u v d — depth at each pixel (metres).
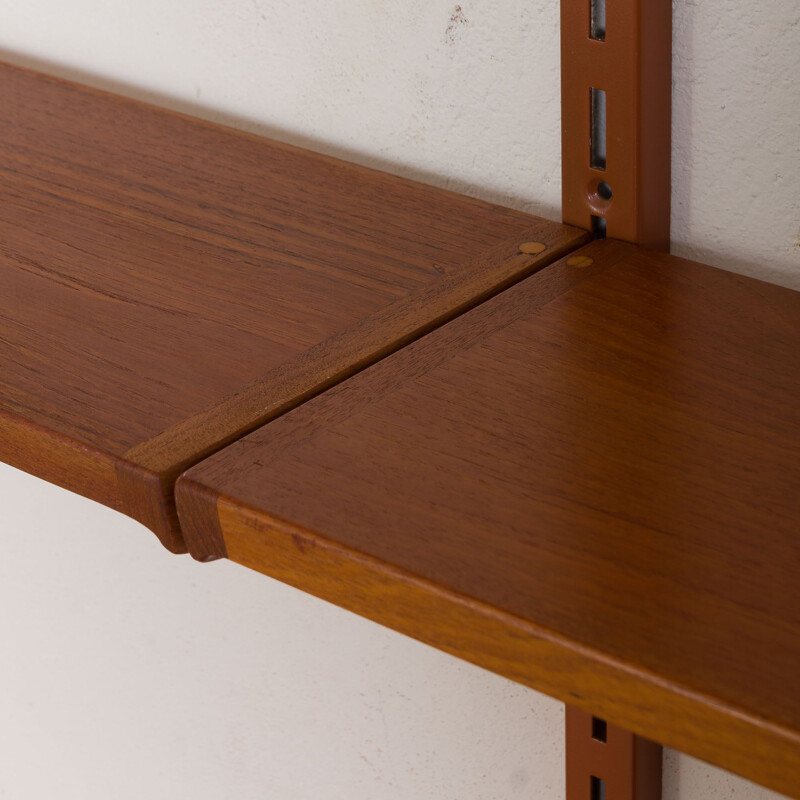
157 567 1.05
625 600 0.40
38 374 0.55
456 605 0.41
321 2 0.76
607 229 0.67
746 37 0.61
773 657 0.38
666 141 0.65
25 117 0.83
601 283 0.62
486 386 0.53
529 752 0.91
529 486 0.46
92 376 0.55
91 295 0.61
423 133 0.76
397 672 0.95
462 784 0.97
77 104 0.85
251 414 0.52
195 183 0.74
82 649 1.17
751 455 0.48
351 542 0.43
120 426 0.51
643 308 0.59
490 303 0.60
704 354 0.55
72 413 0.52
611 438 0.49
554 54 0.68
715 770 0.81
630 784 0.80
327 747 1.04
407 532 0.44
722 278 0.62
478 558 0.42
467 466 0.48
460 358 0.55
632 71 0.61
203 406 0.52
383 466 0.48
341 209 0.71
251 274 0.63
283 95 0.81
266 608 1.00
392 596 0.42
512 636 0.40
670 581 0.41
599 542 0.43
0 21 0.94
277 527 0.45
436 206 0.71
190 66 0.85
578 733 0.82
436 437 0.50
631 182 0.64
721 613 0.40
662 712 0.37
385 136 0.78
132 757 1.20
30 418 0.52
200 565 1.02
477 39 0.70
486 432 0.50
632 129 0.62
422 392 0.53
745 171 0.64
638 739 0.79
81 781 1.28
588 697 0.39
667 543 0.43
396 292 0.62
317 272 0.64
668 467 0.47
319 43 0.77
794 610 0.40
